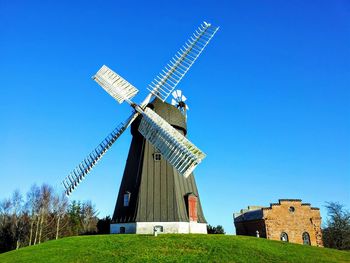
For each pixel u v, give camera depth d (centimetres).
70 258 2255
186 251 2314
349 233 5453
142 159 3312
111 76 2883
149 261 2103
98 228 5244
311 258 2331
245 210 5622
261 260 2183
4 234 6431
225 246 2450
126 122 2922
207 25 3216
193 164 2319
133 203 3147
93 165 2797
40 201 6688
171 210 3078
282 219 4656
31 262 2234
